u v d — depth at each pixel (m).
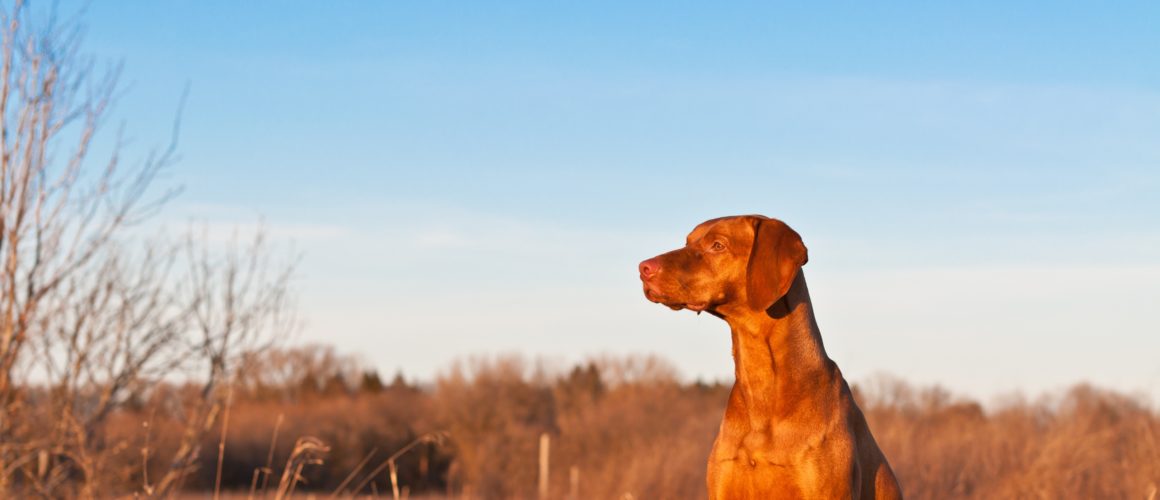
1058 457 12.14
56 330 9.21
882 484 5.53
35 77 8.62
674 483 16.17
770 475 5.16
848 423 5.30
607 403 33.00
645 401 32.03
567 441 31.84
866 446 5.46
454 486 37.12
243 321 10.02
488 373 42.97
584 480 20.75
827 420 5.19
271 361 10.92
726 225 5.29
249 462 32.47
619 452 25.47
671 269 5.17
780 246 5.09
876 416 16.00
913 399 16.53
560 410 41.53
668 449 17.84
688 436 18.88
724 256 5.21
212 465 26.41
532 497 28.53
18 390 9.09
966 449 13.27
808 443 5.12
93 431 9.55
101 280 9.39
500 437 38.56
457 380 42.41
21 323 8.77
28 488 8.95
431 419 41.47
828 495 5.12
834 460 5.14
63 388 9.38
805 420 5.16
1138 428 12.80
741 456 5.24
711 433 18.56
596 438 30.55
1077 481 11.79
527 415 42.28
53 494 9.26
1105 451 12.49
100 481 9.21
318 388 59.28
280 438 33.84
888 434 13.86
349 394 61.44
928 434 14.23
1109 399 14.71
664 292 5.18
